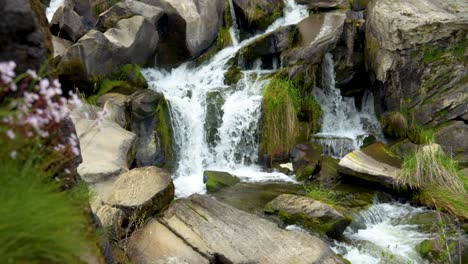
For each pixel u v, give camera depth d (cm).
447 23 849
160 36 944
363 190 693
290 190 697
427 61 873
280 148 820
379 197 676
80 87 766
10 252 223
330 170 750
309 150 809
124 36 841
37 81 290
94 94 775
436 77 870
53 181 281
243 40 1032
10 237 226
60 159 295
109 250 349
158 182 523
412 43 866
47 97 241
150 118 762
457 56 865
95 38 770
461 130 820
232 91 873
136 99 749
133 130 745
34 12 304
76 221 287
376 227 595
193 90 852
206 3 963
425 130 850
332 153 845
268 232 498
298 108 876
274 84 852
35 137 263
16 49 283
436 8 897
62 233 252
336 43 916
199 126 823
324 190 691
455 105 839
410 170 686
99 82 789
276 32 942
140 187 512
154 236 473
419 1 922
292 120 834
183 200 536
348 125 956
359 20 975
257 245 477
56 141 290
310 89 922
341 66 945
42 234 236
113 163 600
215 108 838
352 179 717
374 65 920
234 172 800
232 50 990
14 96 277
